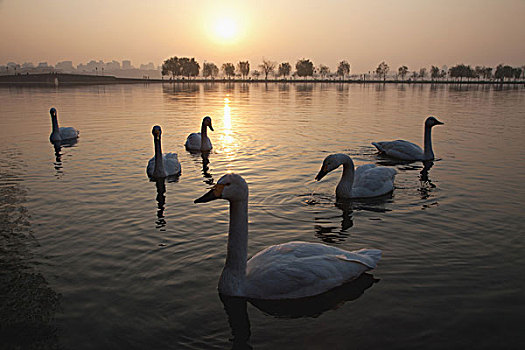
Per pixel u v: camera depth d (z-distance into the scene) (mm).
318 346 4227
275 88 96312
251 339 4344
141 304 4957
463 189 9719
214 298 5105
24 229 7211
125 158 13469
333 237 6965
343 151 14758
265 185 10188
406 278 5555
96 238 6844
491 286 5324
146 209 8336
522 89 84250
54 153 14180
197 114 28750
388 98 49875
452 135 18125
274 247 5645
